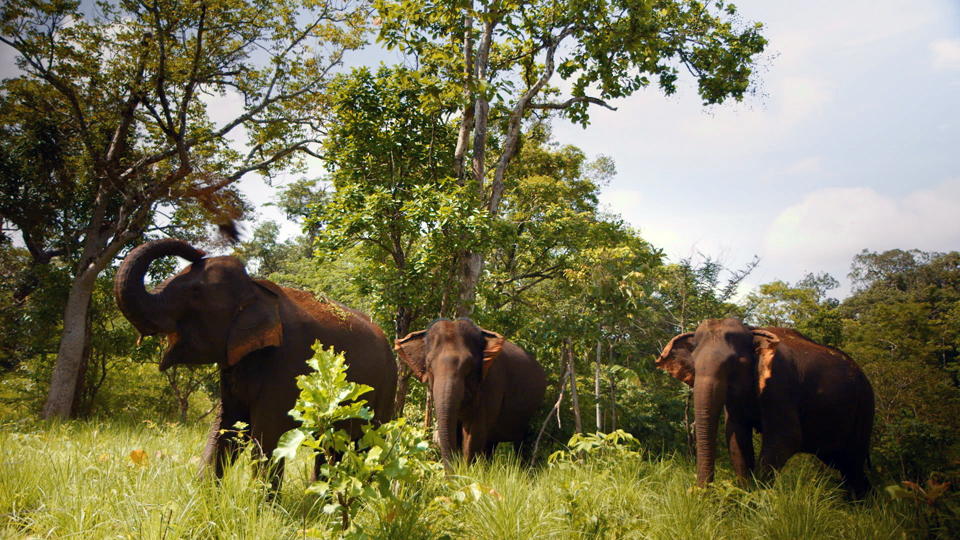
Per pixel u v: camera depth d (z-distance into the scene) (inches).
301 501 184.2
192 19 557.3
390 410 275.0
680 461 282.2
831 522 183.0
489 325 393.1
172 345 193.6
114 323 653.9
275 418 203.2
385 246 409.7
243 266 206.8
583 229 500.4
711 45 493.7
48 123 585.3
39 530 139.1
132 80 569.0
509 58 511.5
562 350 348.5
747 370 255.1
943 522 169.6
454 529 154.6
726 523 189.9
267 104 646.5
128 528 136.5
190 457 201.8
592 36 460.4
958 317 711.1
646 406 367.6
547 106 496.1
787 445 255.8
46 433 320.2
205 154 639.8
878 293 1444.4
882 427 331.3
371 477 134.4
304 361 211.2
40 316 592.4
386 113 434.0
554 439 345.1
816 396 267.7
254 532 137.8
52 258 686.5
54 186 615.2
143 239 617.6
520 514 166.7
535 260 514.3
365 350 242.4
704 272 345.7
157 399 624.7
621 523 171.2
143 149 660.1
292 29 610.5
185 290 191.3
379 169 431.8
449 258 402.3
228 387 209.0
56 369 534.6
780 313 682.2
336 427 229.1
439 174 447.8
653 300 362.9
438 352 285.9
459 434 337.1
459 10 385.4
